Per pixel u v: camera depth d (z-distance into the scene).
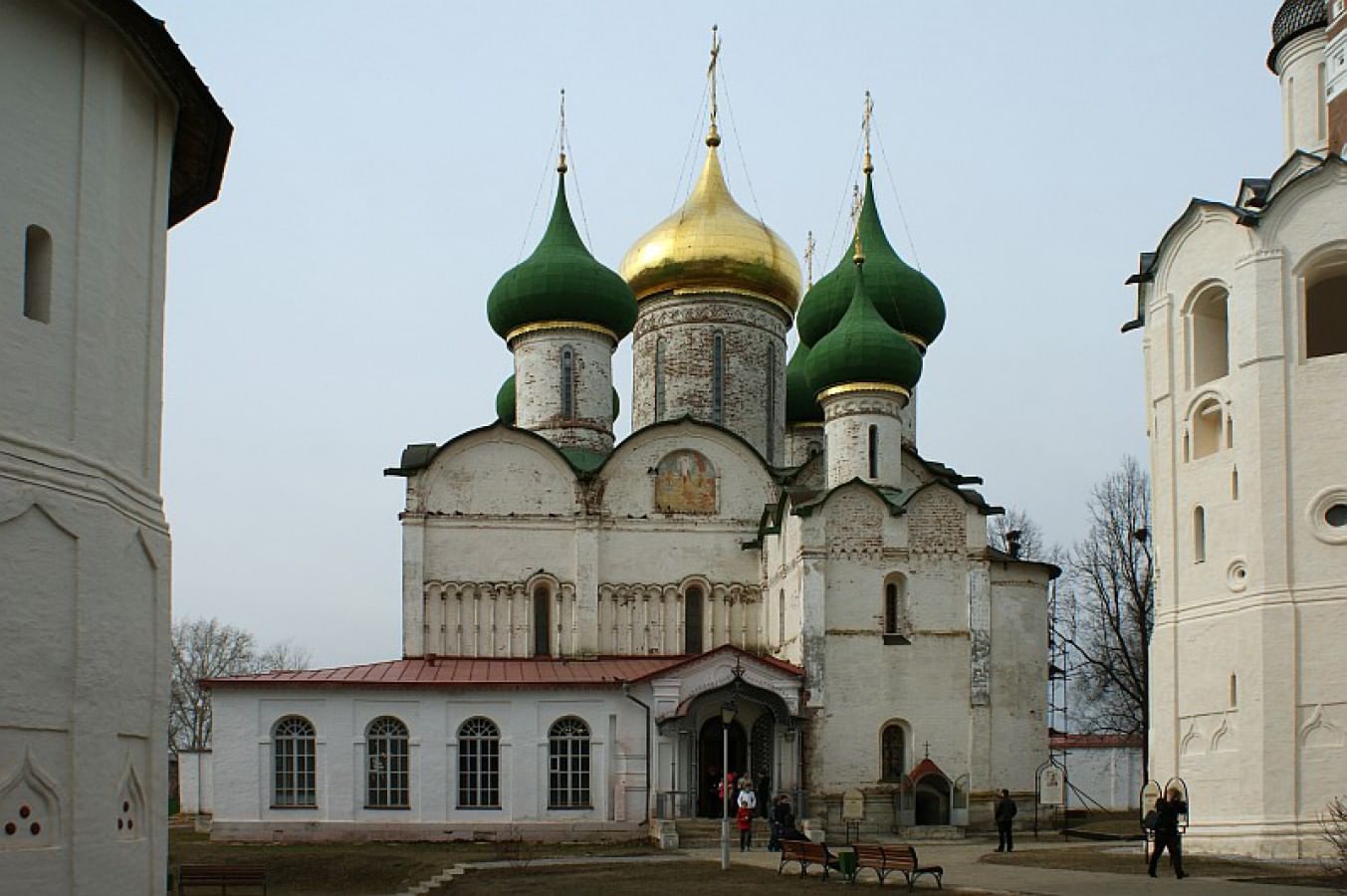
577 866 39.06
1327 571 36.66
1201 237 40.56
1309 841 35.53
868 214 63.69
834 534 51.91
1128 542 68.06
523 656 54.41
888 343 53.56
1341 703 35.91
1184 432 40.56
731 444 57.12
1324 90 42.66
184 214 29.42
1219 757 37.91
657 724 48.88
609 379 59.34
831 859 33.34
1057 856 38.62
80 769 20.95
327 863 40.81
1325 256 38.09
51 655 20.70
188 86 24.83
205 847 45.38
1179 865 31.39
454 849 45.50
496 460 55.53
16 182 21.17
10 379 20.64
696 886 32.69
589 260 59.09
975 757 51.34
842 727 50.72
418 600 54.06
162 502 24.52
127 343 23.61
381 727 49.12
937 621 52.06
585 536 55.25
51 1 22.02
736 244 62.94
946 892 29.70
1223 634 38.19
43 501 20.72
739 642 56.06
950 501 52.94
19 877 19.64
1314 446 37.31
